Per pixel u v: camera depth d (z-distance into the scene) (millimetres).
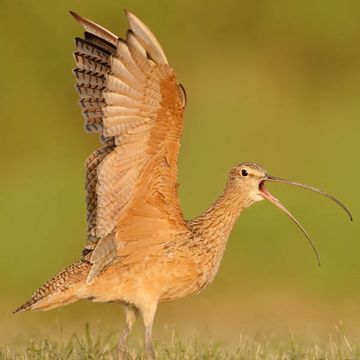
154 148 21203
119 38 20016
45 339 23766
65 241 41156
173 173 21688
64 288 22344
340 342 25234
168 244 22406
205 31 55219
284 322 35906
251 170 23594
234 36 55281
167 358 22531
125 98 20438
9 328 30828
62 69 53188
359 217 41625
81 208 42781
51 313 36250
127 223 21969
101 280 22250
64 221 42031
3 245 40812
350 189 44250
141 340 25562
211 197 44062
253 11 55844
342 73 54688
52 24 53844
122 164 21172
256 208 41500
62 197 43562
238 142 49656
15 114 51594
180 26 55094
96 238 22609
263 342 25609
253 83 53438
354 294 39031
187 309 37844
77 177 46000
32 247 40781
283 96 53094
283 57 54875
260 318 36875
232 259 40000
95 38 21812
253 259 40031
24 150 50688
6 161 49688
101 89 21859
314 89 54031
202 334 30234
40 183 45312
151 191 21766
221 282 39312
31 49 53469
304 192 43688
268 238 40531
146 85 20422
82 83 22047
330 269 39719
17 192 44281
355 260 39938
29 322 35250
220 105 51938
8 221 41906
